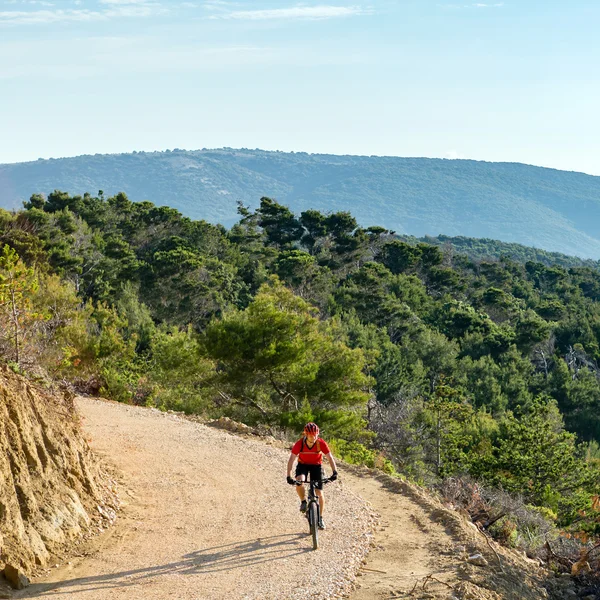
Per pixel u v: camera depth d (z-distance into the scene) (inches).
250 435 725.3
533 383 2684.5
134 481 484.1
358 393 1060.5
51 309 899.4
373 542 403.5
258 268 3496.6
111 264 2753.4
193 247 3435.0
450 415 1380.4
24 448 352.8
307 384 1046.4
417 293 3673.7
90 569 326.3
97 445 559.2
